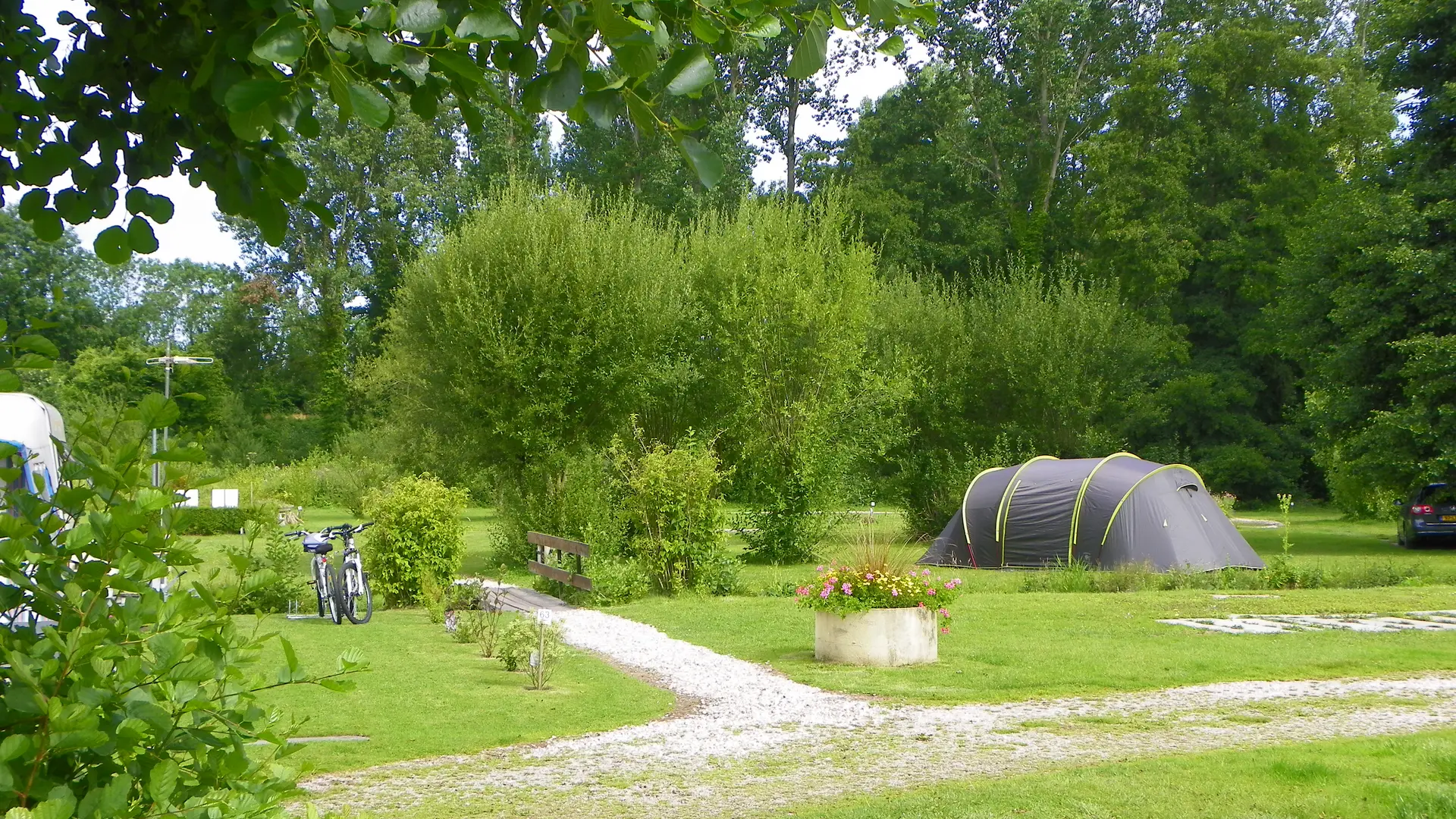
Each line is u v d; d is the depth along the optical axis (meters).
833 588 10.73
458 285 22.55
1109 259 46.06
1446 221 24.28
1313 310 26.81
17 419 9.13
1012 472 21.34
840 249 25.11
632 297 22.95
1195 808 5.41
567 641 12.56
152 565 2.00
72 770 1.87
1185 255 44.50
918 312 31.55
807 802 5.94
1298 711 8.41
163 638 1.91
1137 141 46.03
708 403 24.89
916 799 5.83
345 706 8.48
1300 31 48.06
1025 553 20.48
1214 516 20.41
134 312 69.88
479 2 1.94
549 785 6.38
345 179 55.56
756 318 23.81
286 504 29.36
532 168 45.06
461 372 22.31
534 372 22.38
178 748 1.92
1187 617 13.80
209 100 2.73
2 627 1.94
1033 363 29.47
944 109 52.59
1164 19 52.88
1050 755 7.05
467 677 9.92
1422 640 11.77
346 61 2.02
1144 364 31.44
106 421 2.05
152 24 2.73
